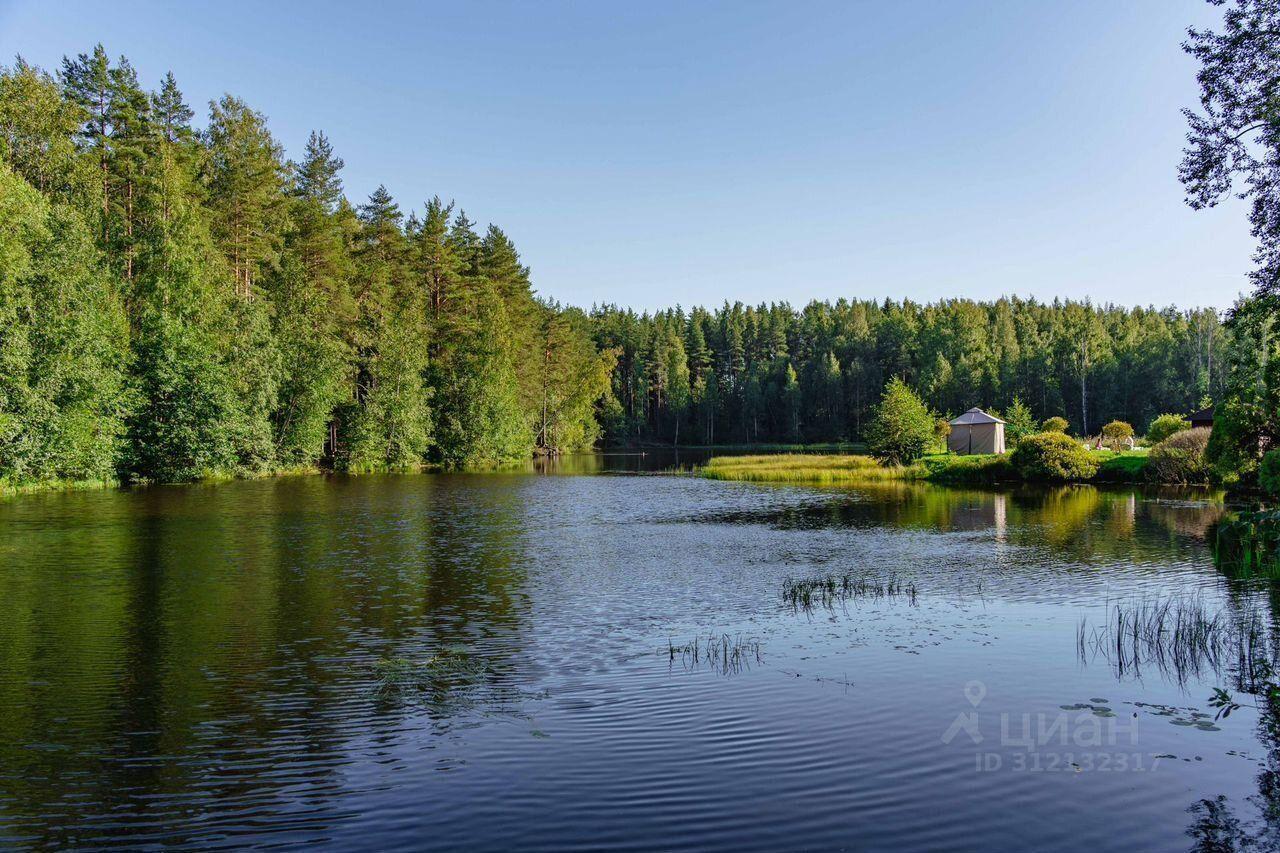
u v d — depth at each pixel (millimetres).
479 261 74500
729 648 11539
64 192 40031
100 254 39094
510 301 74938
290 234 54750
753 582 16750
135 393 40156
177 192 43250
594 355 112812
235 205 49781
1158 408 93562
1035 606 14203
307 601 14656
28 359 34438
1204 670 10281
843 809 6496
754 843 5949
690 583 16625
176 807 6574
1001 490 40469
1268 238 15703
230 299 47188
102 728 8406
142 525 25188
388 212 62625
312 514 28891
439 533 24297
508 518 28562
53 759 7582
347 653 11273
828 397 115750
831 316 144125
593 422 106750
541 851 5848
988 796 6715
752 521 28297
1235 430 22125
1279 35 14703
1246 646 11312
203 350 43094
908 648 11469
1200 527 24828
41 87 39094
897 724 8430
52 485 36844
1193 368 92438
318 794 6820
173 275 42625
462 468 63188
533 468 64000
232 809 6539
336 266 56375
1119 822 6238
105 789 6926
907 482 46812
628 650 11461
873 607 14297
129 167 42781
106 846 5934
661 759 7551
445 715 8797
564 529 25641
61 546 20922
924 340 114188
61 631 12414
